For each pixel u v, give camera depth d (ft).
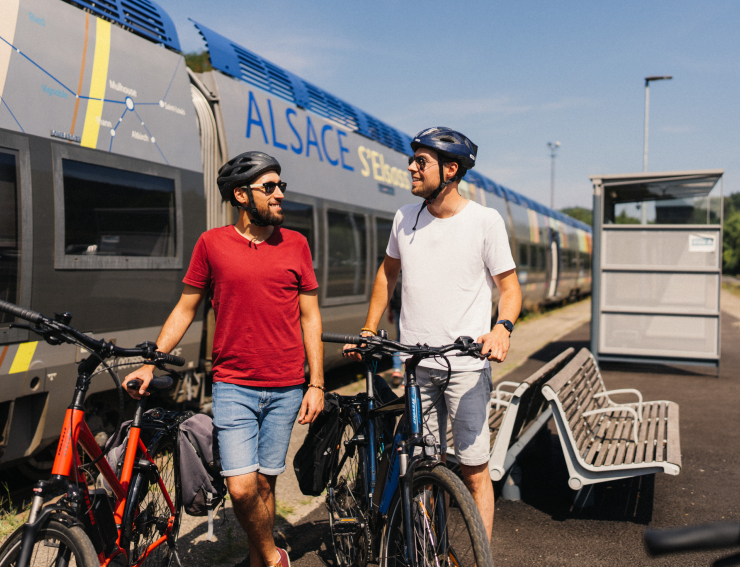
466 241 8.92
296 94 23.59
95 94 14.14
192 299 8.64
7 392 11.81
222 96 19.12
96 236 13.89
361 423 9.70
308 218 22.82
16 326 6.81
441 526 7.13
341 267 25.07
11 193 12.10
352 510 9.77
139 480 8.13
